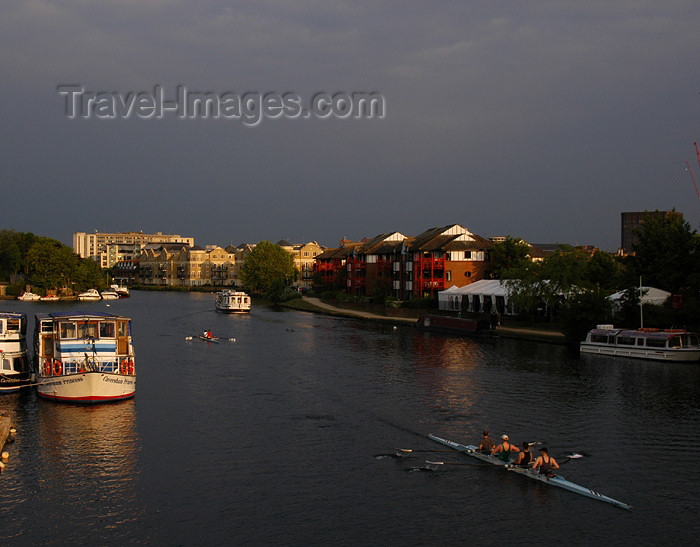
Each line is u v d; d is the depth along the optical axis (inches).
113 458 1439.5
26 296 7460.6
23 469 1368.1
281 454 1472.7
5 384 1996.8
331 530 1106.1
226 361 2741.1
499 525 1125.1
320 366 2603.3
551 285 3580.2
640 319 3041.3
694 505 1211.2
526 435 1628.9
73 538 1075.3
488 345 3235.7
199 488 1277.1
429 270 5088.6
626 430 1673.2
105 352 1988.2
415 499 1227.2
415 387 2177.7
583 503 1211.2
